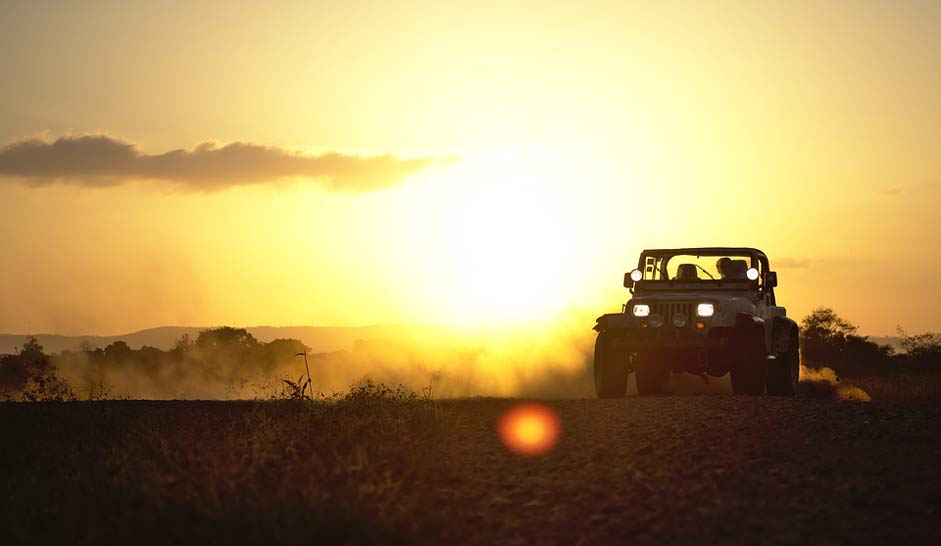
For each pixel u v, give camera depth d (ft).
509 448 98.17
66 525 72.18
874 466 83.61
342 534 63.10
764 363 153.99
